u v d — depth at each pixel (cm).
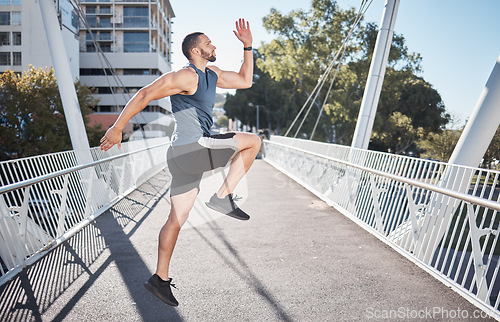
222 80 234
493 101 604
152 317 341
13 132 2312
